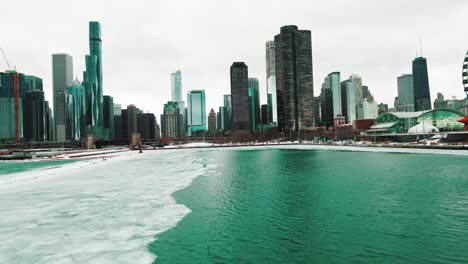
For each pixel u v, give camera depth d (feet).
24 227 75.00
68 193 119.85
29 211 90.58
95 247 62.44
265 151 481.46
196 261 56.80
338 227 75.77
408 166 195.93
